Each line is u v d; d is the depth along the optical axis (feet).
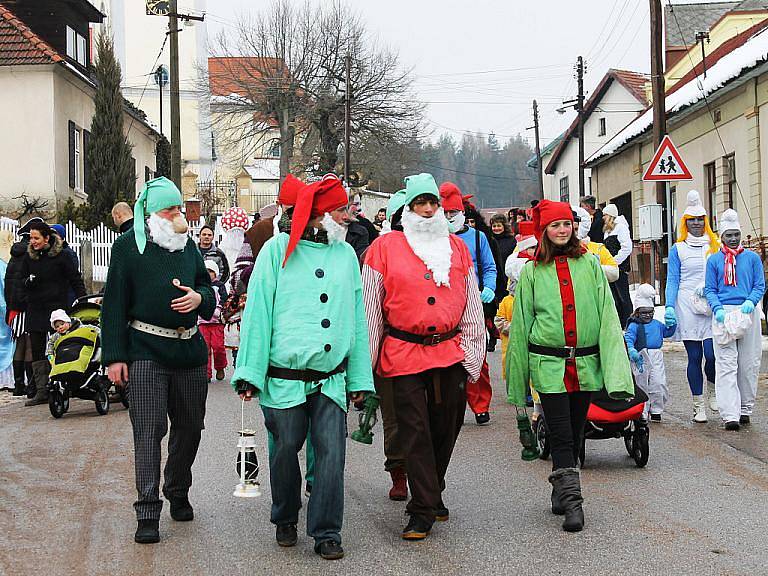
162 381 23.27
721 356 36.47
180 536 23.29
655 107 77.92
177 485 24.44
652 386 37.99
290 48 211.41
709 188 91.71
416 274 23.13
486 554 21.61
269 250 21.70
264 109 212.02
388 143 209.46
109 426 38.91
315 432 21.48
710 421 38.19
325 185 21.81
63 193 108.47
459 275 23.70
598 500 26.40
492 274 38.34
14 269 47.42
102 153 111.75
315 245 21.89
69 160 110.73
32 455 33.24
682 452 32.60
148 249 23.36
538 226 24.76
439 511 24.38
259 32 212.64
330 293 21.58
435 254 23.34
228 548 22.29
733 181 85.66
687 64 126.41
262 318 21.29
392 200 26.22
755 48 83.71
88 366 41.11
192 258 24.11
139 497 22.86
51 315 43.47
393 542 22.66
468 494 27.07
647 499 26.45
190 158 221.66
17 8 118.01
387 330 23.47
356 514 25.16
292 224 21.47
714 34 120.47
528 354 24.68
